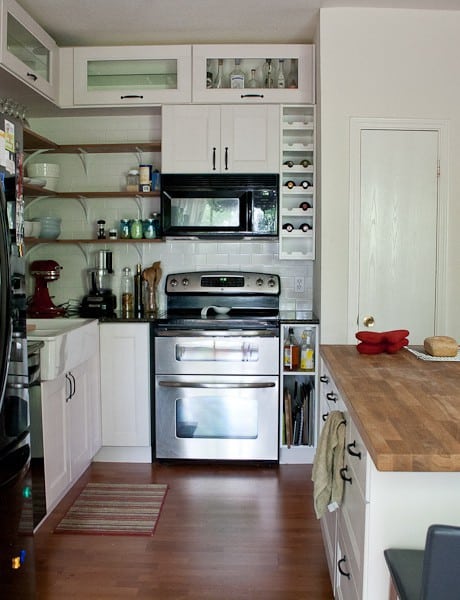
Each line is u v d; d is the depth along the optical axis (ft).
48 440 8.47
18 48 9.83
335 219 10.92
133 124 12.83
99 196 12.28
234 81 11.71
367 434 4.36
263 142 11.68
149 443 11.41
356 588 5.12
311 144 11.78
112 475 10.89
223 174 11.71
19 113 10.26
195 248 13.01
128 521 8.98
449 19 10.70
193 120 11.71
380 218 10.93
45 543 8.31
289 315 12.00
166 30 11.28
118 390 11.31
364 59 10.71
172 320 11.27
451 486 4.54
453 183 10.91
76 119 12.88
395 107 10.79
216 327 11.12
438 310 11.05
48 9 10.28
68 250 13.10
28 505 6.07
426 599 3.47
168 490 10.18
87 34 11.45
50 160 13.03
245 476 10.87
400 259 11.00
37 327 10.97
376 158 10.86
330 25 10.64
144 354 11.25
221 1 10.02
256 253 12.93
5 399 5.42
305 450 11.53
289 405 11.45
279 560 7.89
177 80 11.66
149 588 7.23
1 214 5.28
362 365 7.09
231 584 7.32
